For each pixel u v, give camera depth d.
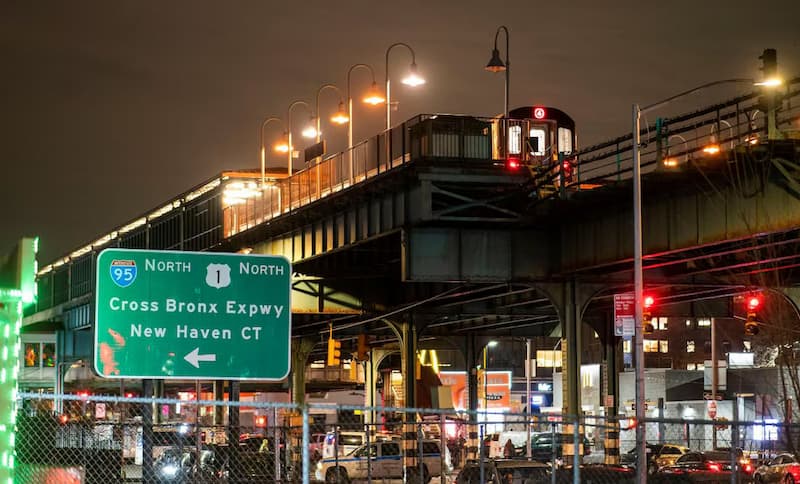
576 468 24.31
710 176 38.72
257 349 27.53
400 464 50.50
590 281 49.47
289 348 27.75
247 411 101.75
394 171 49.22
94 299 26.69
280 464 39.09
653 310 64.50
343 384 143.50
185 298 27.19
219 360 27.23
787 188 36.00
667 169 38.91
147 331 26.91
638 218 36.38
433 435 66.56
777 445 53.44
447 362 131.25
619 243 44.53
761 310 48.53
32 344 142.38
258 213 70.69
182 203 108.75
